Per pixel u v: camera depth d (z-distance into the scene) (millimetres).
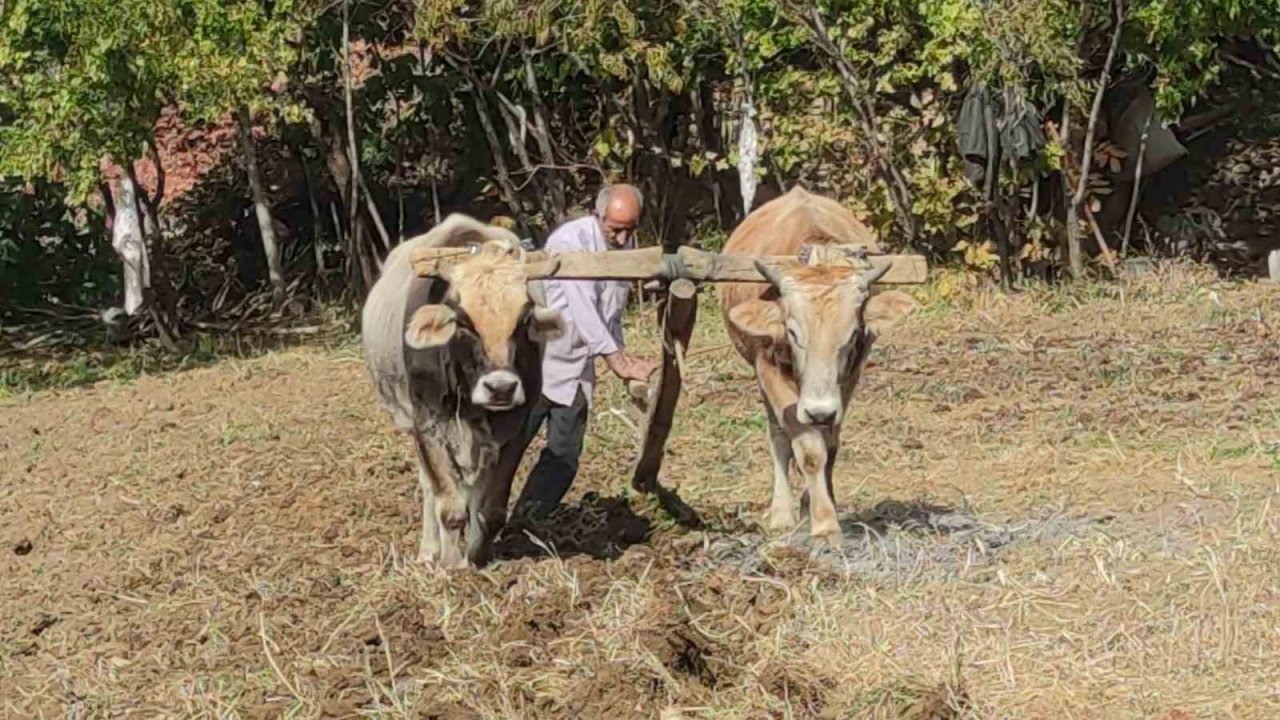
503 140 19078
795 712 6527
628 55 16828
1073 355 13805
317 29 17656
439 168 19375
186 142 19891
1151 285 16547
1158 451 10523
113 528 10227
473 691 6852
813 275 8008
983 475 10258
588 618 7527
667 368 8836
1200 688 6559
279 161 19766
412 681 7055
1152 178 19094
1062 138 16938
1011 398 12398
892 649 7047
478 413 7879
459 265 7695
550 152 17844
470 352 7602
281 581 8648
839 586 7812
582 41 16625
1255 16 16688
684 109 18734
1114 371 13070
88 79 15422
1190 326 14898
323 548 9242
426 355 7902
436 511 8211
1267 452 10219
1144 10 16344
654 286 8547
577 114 18828
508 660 7164
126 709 7148
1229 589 7422
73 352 17469
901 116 17125
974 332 15164
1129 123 18047
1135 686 6598
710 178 18438
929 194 16766
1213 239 18578
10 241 18625
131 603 8641
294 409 13477
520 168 19125
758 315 8164
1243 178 19188
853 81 16750
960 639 7023
